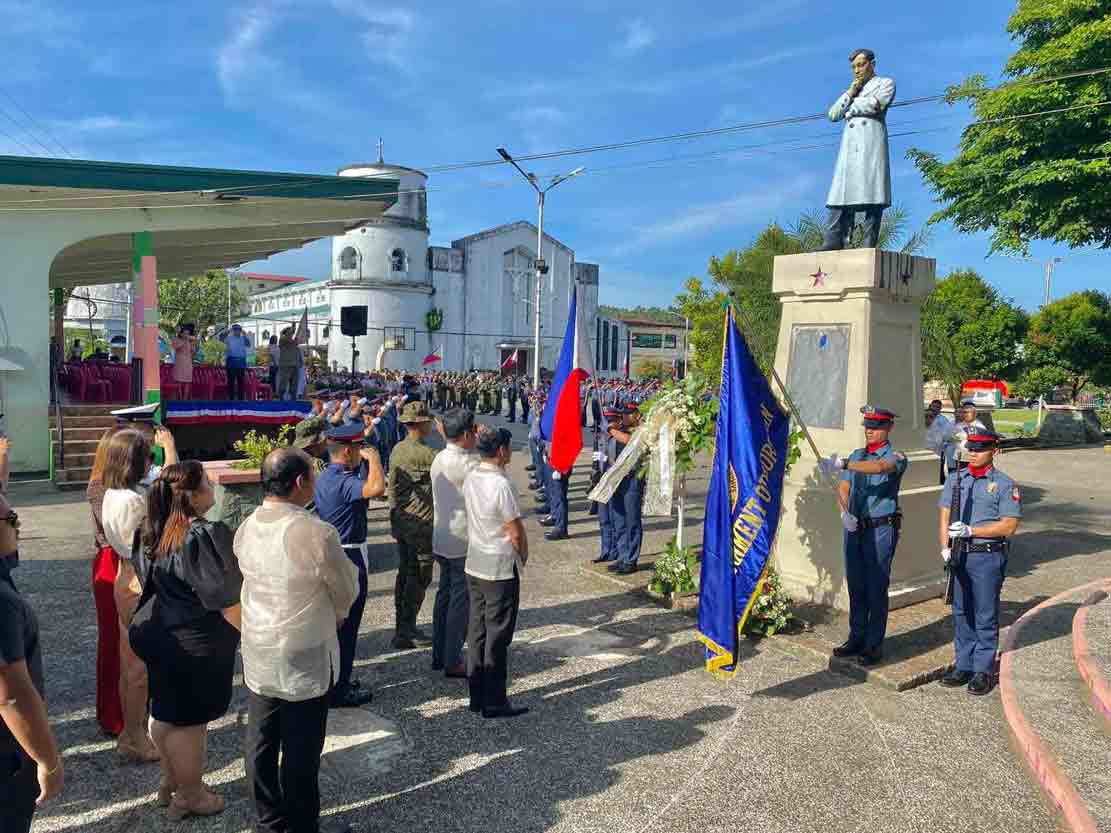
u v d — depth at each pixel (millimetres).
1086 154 18453
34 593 7062
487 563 4703
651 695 5223
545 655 5934
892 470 5574
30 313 14148
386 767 4191
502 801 3873
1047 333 29297
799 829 3689
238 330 17609
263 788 3352
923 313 18953
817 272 7328
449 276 54062
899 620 6598
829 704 5129
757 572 5445
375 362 49875
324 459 7156
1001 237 20391
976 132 20328
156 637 3443
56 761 2457
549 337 58656
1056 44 18156
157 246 18172
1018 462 19109
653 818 3752
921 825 3740
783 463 5688
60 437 13320
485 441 4773
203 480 3557
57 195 14117
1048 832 3695
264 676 3236
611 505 8164
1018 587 8094
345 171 50031
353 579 3381
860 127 7340
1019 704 5066
